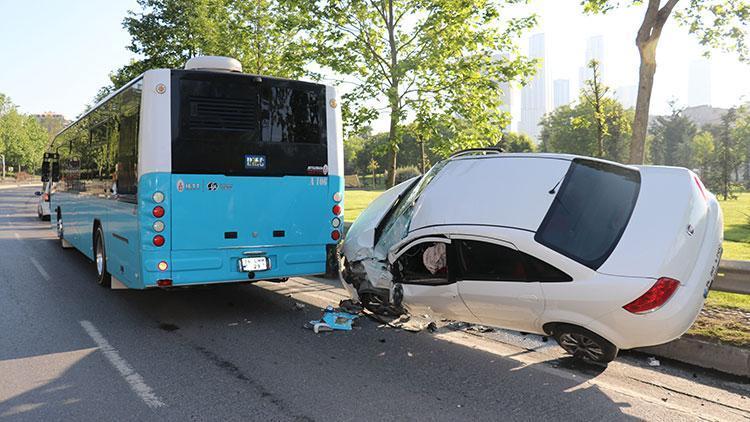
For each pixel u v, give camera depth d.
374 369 4.99
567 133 76.06
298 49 11.64
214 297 8.17
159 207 6.16
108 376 4.79
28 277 9.66
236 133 6.61
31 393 4.39
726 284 5.56
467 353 5.44
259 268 6.77
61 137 13.11
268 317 6.99
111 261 7.80
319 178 7.21
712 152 64.38
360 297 6.75
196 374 4.86
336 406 4.14
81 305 7.58
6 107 83.50
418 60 10.27
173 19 19.34
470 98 10.83
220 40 17.33
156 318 6.92
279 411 4.05
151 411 4.05
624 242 4.34
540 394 4.37
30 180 90.62
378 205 7.08
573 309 4.39
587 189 4.81
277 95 6.89
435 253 5.52
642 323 4.15
